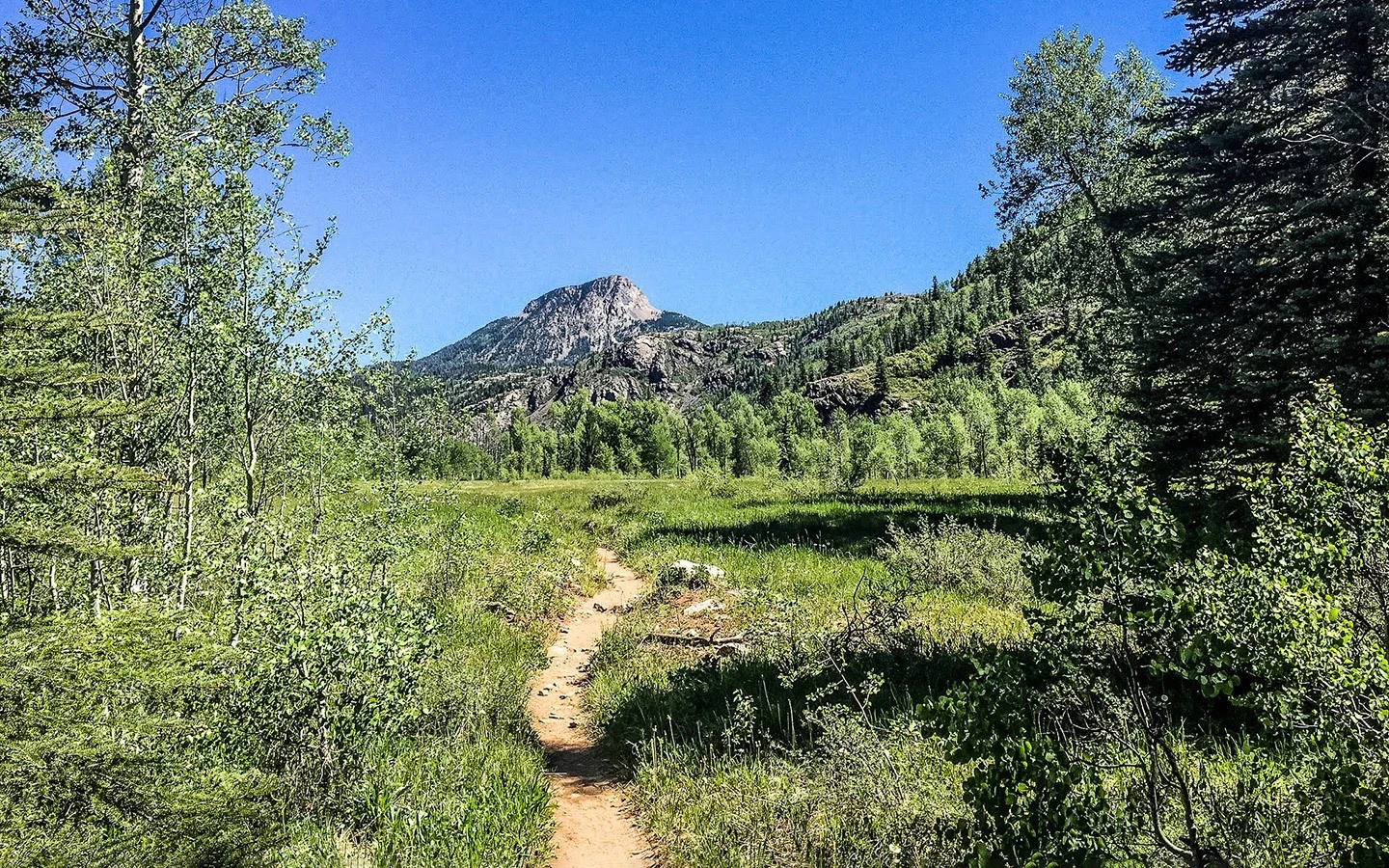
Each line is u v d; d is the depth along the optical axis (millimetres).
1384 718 3238
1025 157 26031
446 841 5656
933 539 16391
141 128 10273
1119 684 4086
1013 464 68812
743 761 7113
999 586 13492
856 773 6152
